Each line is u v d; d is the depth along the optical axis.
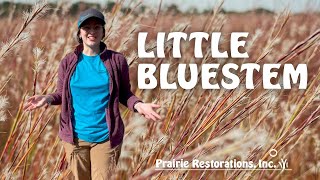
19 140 2.41
